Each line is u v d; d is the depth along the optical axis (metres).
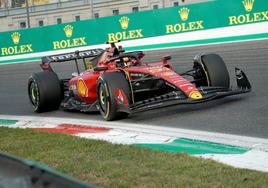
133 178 10.34
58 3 74.31
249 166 10.81
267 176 9.84
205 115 16.92
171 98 16.53
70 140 14.43
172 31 41.53
